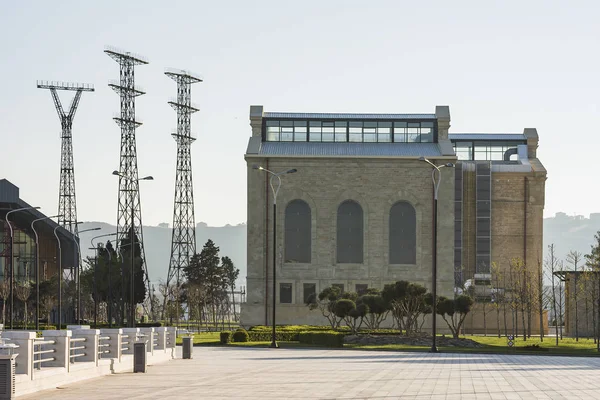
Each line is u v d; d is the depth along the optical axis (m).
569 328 113.19
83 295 134.00
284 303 112.06
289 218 113.06
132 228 74.19
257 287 111.81
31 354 31.89
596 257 109.44
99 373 40.41
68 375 35.84
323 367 47.06
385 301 84.88
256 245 112.19
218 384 35.31
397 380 37.66
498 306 109.44
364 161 113.25
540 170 132.38
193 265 154.00
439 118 116.38
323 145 117.12
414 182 113.12
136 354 43.44
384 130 118.31
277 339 85.12
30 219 123.56
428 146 116.81
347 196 113.00
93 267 136.50
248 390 32.47
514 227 132.25
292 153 114.12
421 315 110.38
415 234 112.94
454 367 47.72
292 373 42.03
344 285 112.44
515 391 32.72
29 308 131.12
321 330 89.06
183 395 30.47
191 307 146.00
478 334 117.25
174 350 58.03
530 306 106.56
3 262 124.44
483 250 131.50
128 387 33.97
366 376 39.97
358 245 113.06
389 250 113.00
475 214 131.88
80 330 39.97
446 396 30.50
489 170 132.12
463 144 140.62
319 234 112.75
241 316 111.56
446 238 112.25
